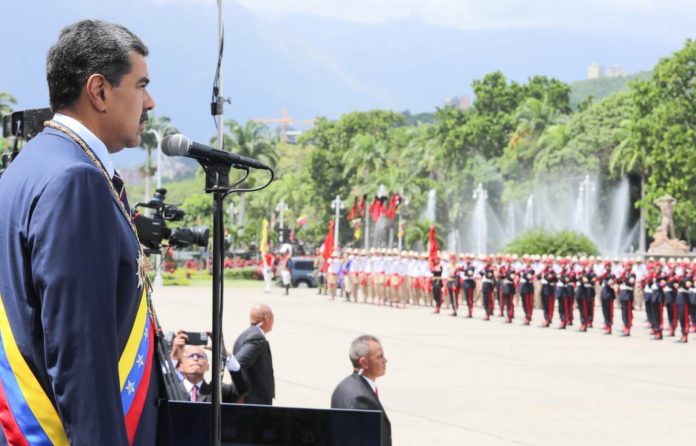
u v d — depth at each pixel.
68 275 3.07
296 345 28.06
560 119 101.81
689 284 33.34
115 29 3.61
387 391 19.73
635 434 15.75
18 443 3.18
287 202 123.38
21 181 3.27
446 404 18.27
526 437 15.28
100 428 3.04
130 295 3.42
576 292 36.78
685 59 76.88
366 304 49.12
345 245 117.88
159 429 3.68
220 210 4.57
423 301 52.53
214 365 4.17
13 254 3.21
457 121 112.25
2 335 3.22
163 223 7.43
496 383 21.14
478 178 101.88
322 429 4.20
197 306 42.66
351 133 127.19
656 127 77.25
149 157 92.38
